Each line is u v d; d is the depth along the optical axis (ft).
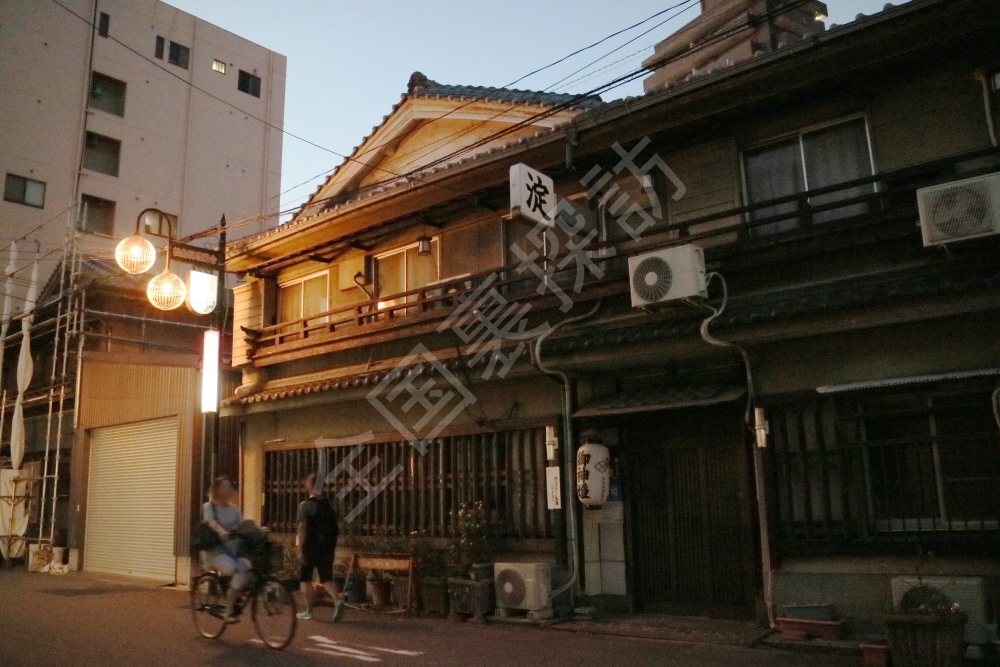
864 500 28.48
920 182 30.04
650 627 31.76
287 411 51.75
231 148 116.37
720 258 33.06
